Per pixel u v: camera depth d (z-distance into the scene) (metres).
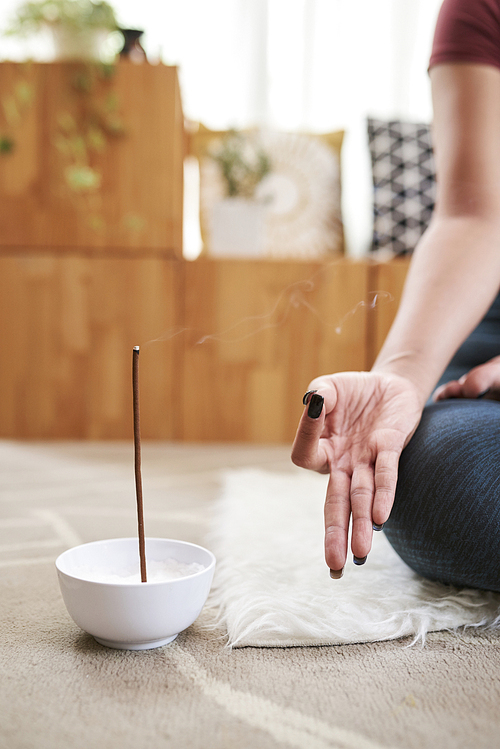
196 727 0.81
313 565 1.40
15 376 2.82
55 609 1.24
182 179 2.97
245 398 2.83
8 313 2.81
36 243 2.80
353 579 1.31
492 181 1.51
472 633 1.13
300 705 0.87
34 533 1.86
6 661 1.00
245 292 2.82
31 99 2.77
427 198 3.06
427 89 3.25
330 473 1.14
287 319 2.82
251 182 3.02
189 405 2.83
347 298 2.81
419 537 1.18
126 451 2.70
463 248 1.44
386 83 3.24
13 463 2.53
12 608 1.24
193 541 1.75
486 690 0.92
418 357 1.32
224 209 2.88
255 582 1.27
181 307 2.82
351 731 0.81
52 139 2.78
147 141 2.79
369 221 3.21
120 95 2.78
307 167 3.15
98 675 0.95
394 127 3.11
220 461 2.57
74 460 2.57
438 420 1.25
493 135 1.54
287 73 3.23
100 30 2.78
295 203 3.13
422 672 0.98
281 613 1.11
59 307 2.81
